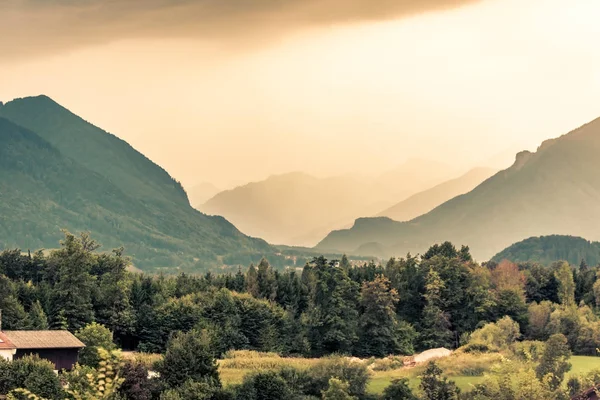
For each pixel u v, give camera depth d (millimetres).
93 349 169375
